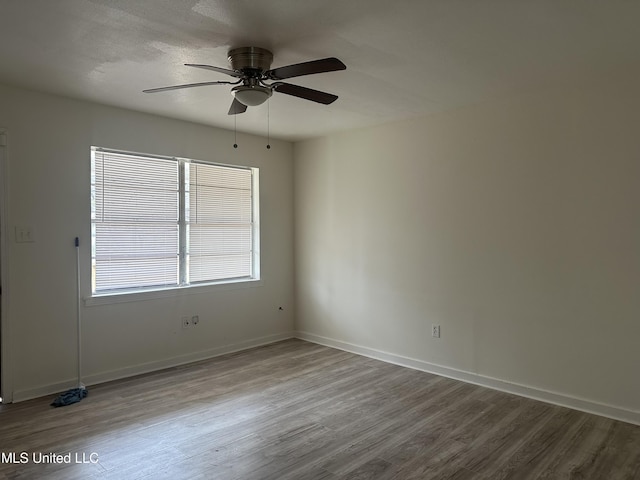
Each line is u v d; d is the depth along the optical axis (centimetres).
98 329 386
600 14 221
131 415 318
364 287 475
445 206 405
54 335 360
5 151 333
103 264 395
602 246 316
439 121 407
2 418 311
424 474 244
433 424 305
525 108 352
